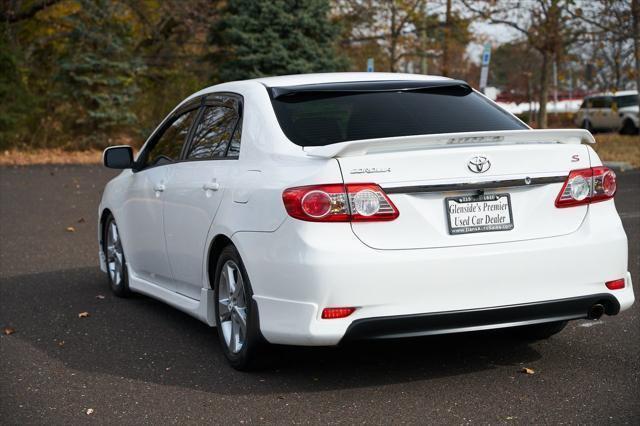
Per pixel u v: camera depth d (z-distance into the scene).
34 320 6.97
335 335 4.55
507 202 4.79
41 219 13.16
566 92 40.94
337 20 30.00
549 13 22.94
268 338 4.87
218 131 5.88
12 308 7.44
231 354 5.38
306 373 5.27
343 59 26.20
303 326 4.61
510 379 5.03
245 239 5.03
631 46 22.38
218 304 5.55
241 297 5.27
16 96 24.31
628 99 33.47
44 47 27.73
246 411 4.63
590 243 4.89
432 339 5.95
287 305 4.71
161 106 27.48
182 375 5.34
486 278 4.67
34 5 27.89
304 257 4.57
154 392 5.02
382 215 4.58
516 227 4.79
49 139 25.44
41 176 19.31
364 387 4.96
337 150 4.56
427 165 4.65
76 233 11.76
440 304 4.62
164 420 4.55
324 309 4.56
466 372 5.20
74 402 4.89
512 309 4.70
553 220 4.88
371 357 5.56
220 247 5.57
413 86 5.64
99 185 17.61
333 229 4.57
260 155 5.18
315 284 4.54
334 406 4.66
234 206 5.21
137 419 4.57
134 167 7.21
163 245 6.50
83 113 25.44
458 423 4.35
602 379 4.99
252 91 5.63
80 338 6.36
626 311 6.64
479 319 4.67
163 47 30.20
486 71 17.70
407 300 4.58
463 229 4.69
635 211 12.10
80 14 25.17
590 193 4.98
